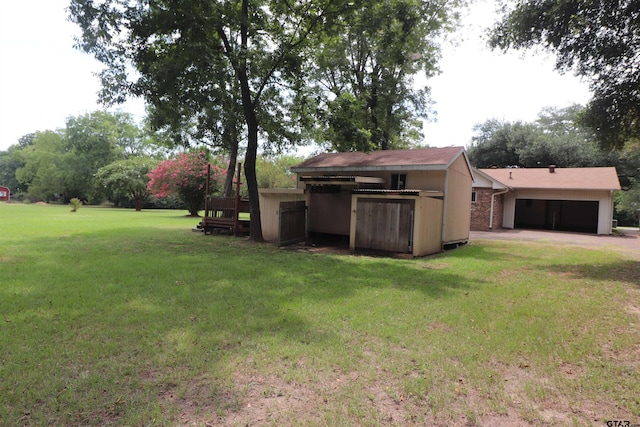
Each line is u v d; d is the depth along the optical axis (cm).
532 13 1019
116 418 260
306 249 1207
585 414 284
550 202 2930
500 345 407
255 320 467
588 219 2802
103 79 1088
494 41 1142
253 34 1222
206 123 1291
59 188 5412
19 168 6725
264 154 1667
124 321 452
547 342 420
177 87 1092
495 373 343
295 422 262
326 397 296
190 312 493
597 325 481
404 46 1742
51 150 6006
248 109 1305
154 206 4847
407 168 1311
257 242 1322
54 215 2462
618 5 893
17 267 755
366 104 2131
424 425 264
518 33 1070
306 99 1428
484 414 280
